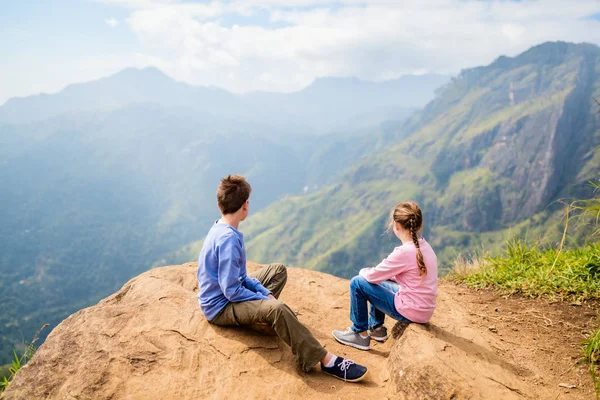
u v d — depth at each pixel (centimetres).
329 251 17975
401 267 322
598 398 269
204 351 296
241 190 307
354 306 358
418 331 313
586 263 440
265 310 293
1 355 7581
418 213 326
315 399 270
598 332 318
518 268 510
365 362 337
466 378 264
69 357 284
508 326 382
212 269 312
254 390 269
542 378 291
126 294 398
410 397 263
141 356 286
